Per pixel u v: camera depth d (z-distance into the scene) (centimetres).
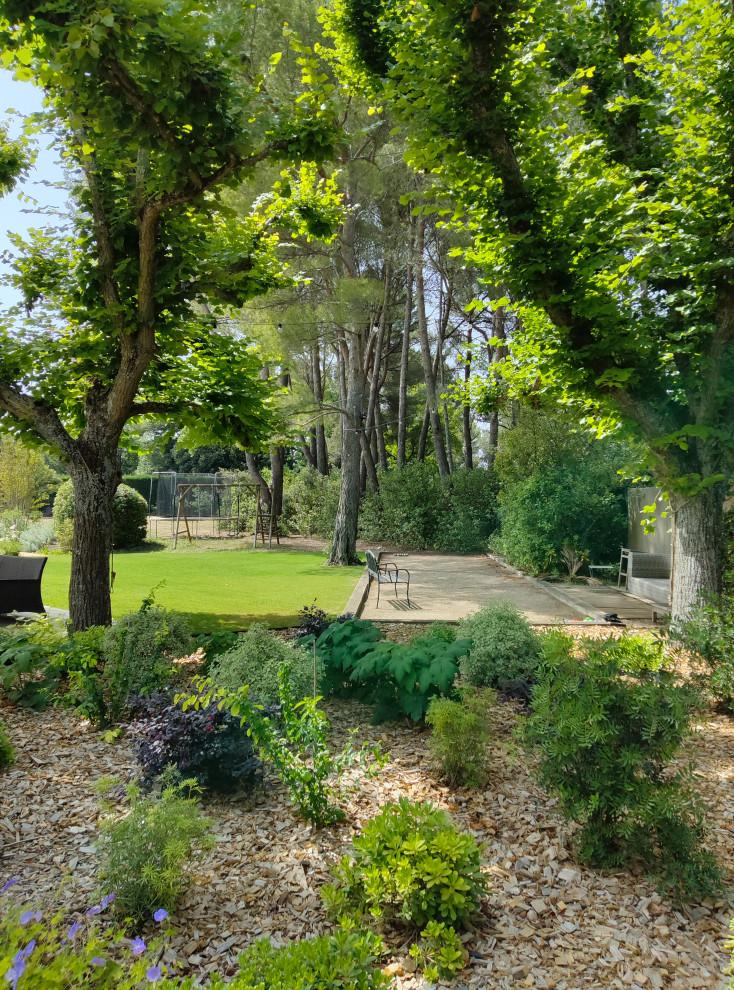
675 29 577
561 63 666
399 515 1927
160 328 633
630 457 1288
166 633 500
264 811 341
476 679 526
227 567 1458
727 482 598
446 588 1157
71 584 643
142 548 1941
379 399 2612
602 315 552
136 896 246
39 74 409
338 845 307
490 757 406
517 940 244
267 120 481
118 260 620
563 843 312
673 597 626
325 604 955
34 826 323
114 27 365
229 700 325
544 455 1420
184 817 261
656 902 268
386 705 461
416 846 246
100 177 591
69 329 655
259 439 764
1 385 635
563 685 300
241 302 690
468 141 554
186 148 458
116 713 461
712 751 430
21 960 139
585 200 573
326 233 721
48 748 424
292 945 190
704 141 583
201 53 414
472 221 609
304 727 332
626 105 608
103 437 652
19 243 639
